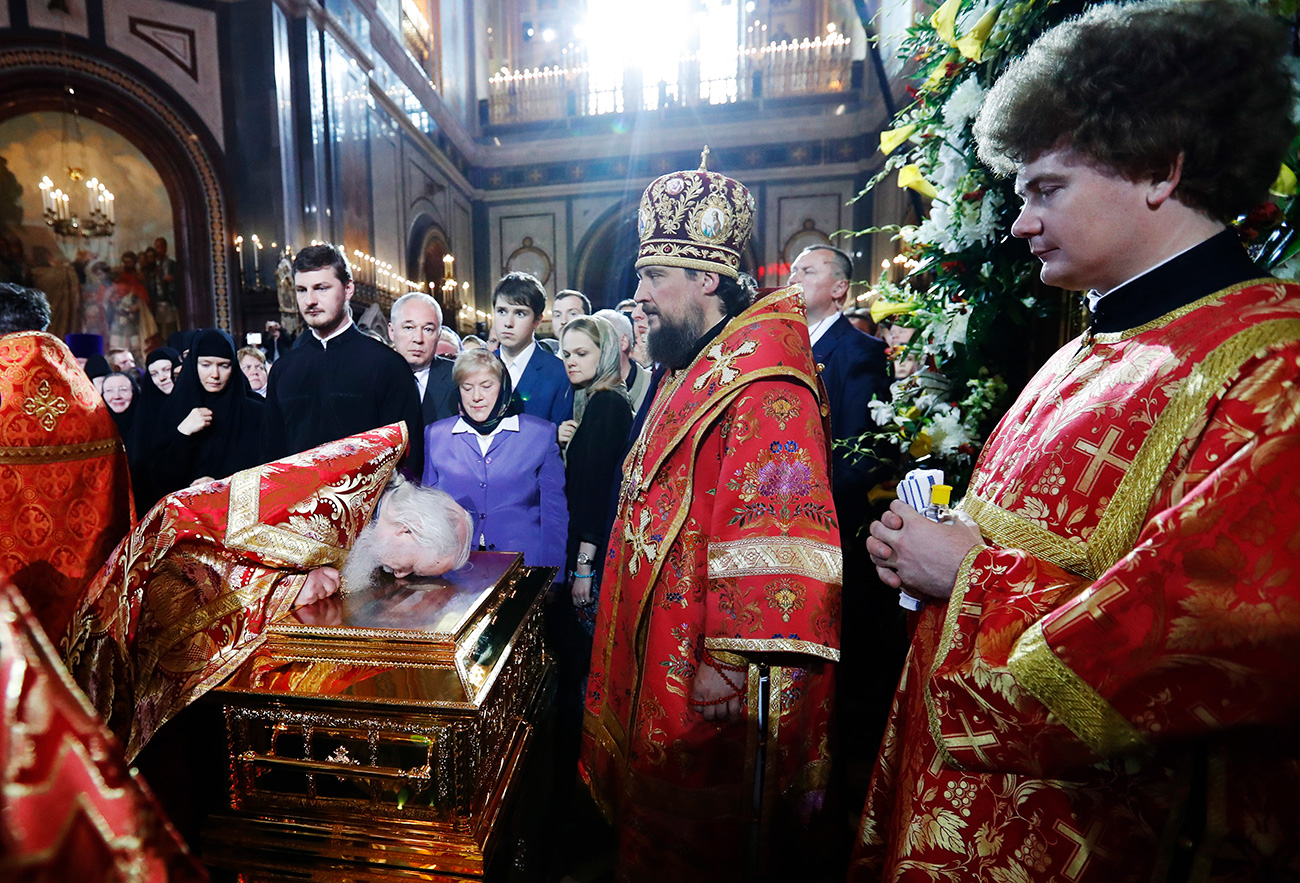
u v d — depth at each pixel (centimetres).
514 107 1389
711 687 115
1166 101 58
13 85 705
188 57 761
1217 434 55
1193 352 60
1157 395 61
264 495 117
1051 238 70
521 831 131
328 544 121
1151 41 59
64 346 131
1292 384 52
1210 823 59
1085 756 57
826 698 123
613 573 136
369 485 131
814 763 121
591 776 136
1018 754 60
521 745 131
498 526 197
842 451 210
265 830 106
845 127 1193
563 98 1372
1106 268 69
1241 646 50
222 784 109
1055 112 64
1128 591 54
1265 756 56
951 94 140
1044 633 57
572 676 215
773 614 102
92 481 130
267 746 106
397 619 114
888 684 212
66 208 726
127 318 792
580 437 201
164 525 110
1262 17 60
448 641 108
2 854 27
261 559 115
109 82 735
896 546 77
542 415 258
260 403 280
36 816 28
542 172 1363
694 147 1280
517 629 128
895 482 192
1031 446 74
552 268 1367
